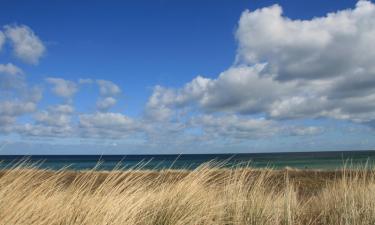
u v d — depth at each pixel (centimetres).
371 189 816
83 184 552
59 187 557
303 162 6462
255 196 750
